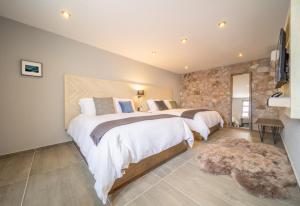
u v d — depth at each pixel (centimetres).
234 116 466
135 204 120
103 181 119
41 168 179
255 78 412
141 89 426
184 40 283
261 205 118
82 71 300
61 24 229
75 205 118
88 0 173
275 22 216
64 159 206
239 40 283
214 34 258
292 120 195
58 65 266
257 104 408
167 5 181
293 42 101
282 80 133
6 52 213
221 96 489
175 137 207
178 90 599
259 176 158
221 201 123
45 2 178
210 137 329
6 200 123
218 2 175
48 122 254
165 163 196
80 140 192
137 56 386
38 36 242
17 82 222
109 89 343
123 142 142
